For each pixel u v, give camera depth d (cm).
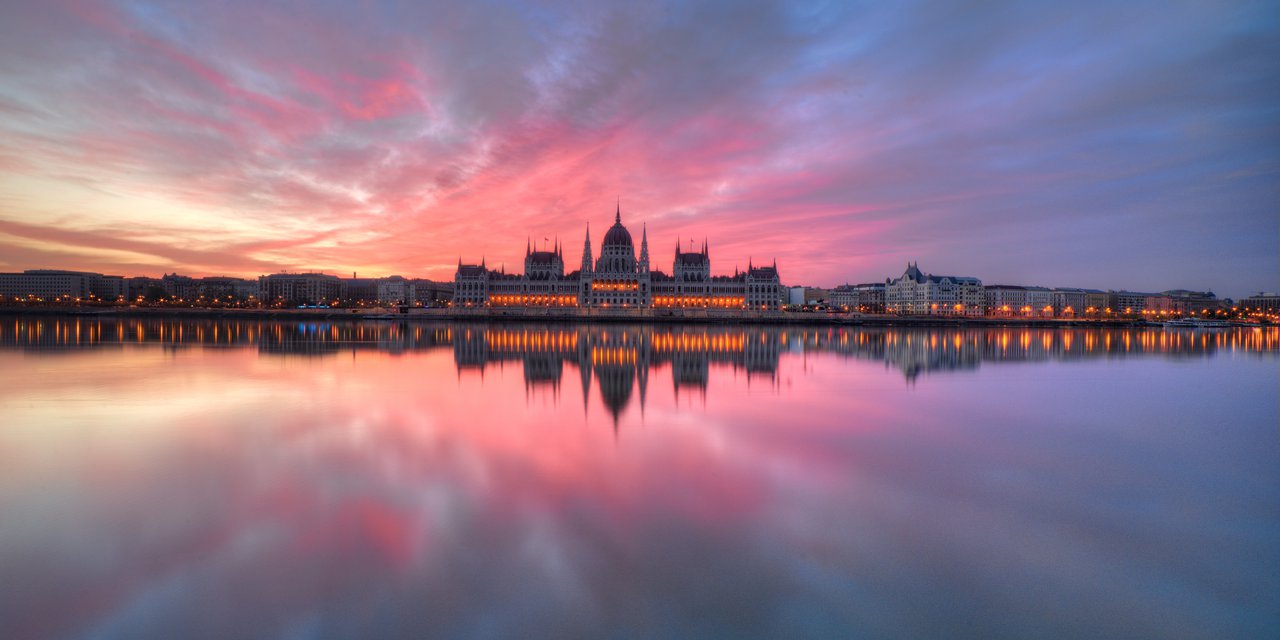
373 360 7075
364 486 2322
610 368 6406
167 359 6962
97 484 2327
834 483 2444
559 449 2892
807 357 8000
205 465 2573
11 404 3966
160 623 1438
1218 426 3681
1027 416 3931
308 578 1631
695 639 1394
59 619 1449
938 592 1616
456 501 2178
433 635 1400
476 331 13975
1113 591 1641
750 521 2039
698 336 12681
